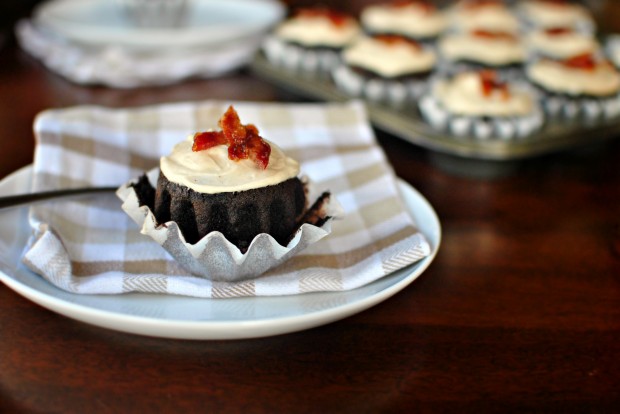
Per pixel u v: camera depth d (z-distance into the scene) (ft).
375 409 1.06
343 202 1.38
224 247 1.13
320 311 1.09
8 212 1.29
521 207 1.53
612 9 3.29
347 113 1.59
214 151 1.20
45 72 2.09
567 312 1.24
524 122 1.68
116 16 2.39
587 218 1.50
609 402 1.08
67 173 1.36
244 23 2.40
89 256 1.23
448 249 1.38
